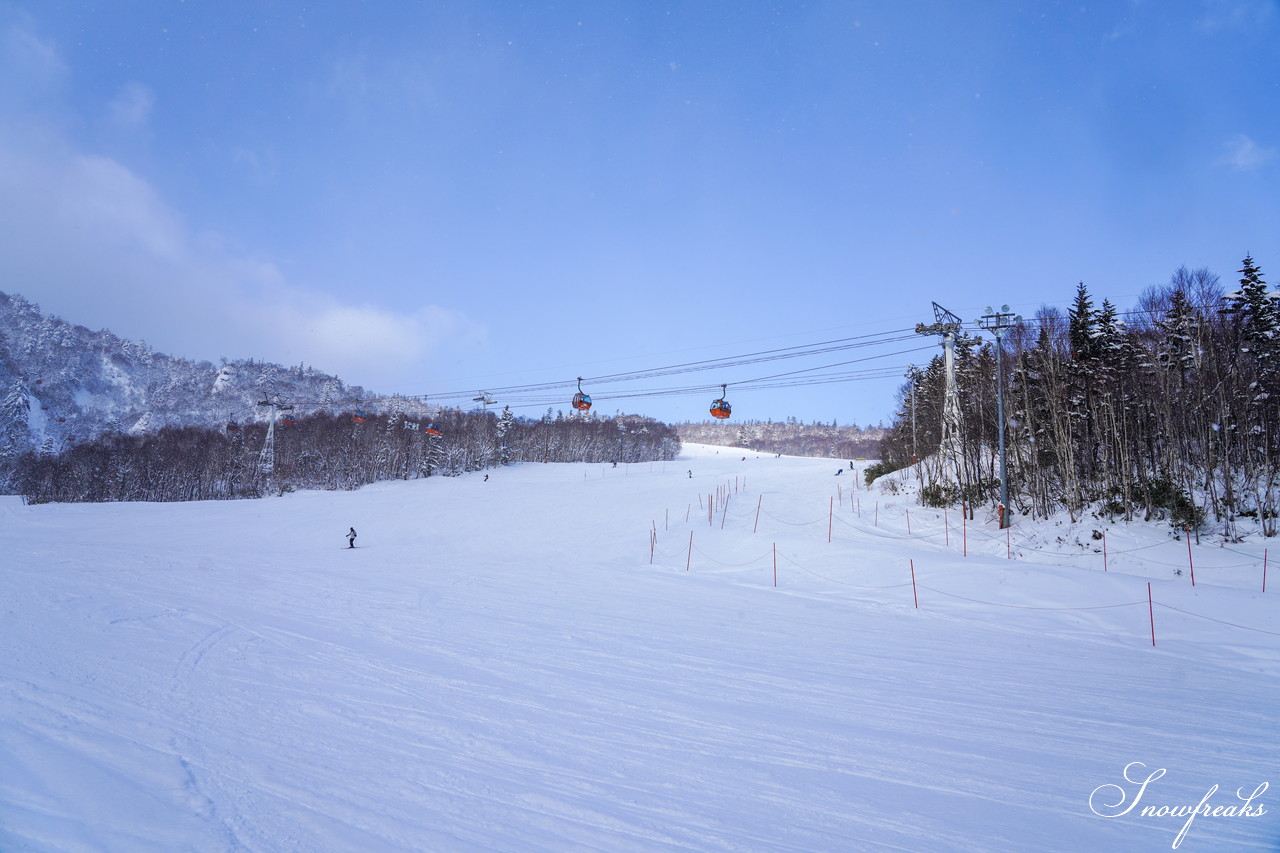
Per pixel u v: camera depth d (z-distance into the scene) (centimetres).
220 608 1409
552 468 8956
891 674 1045
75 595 1491
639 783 604
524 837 492
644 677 982
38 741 609
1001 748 728
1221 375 2761
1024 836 528
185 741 643
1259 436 2700
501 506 4528
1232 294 2908
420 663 1009
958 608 1650
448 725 738
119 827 461
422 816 518
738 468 7581
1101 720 830
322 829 486
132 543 3156
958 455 3497
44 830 446
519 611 1532
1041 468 3091
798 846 497
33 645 988
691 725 774
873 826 536
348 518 4300
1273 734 787
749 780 621
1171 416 2897
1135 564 2180
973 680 1018
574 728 747
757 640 1284
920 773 654
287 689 842
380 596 1684
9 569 1933
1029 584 1777
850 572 2092
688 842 496
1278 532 2266
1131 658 1184
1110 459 2997
